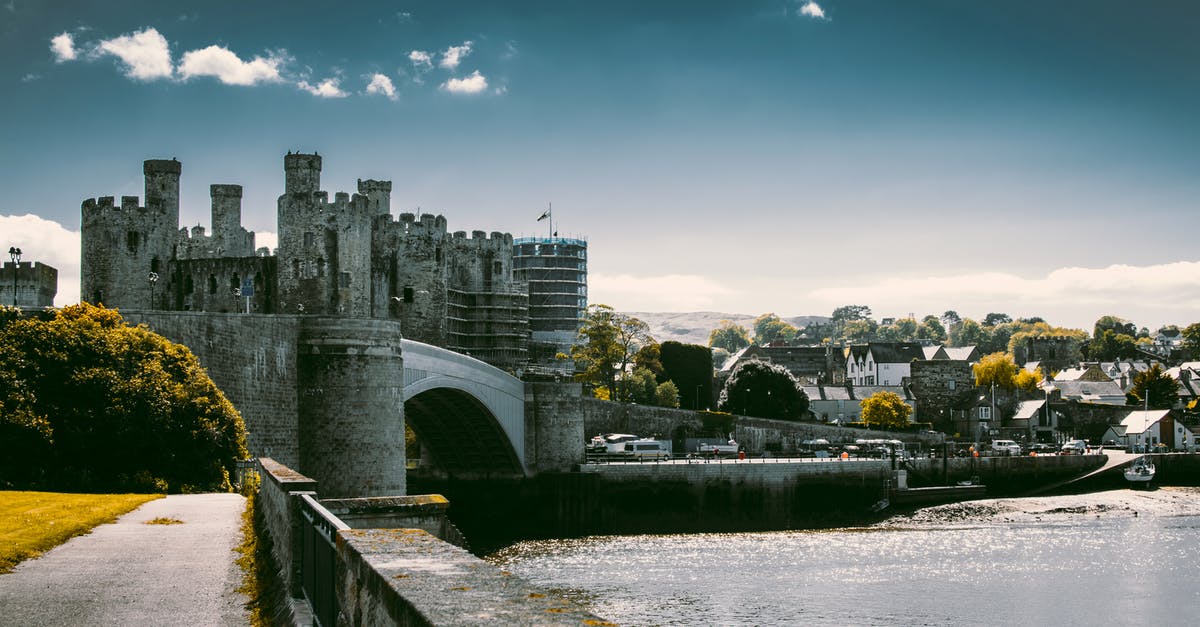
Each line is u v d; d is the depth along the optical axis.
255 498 41.44
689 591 76.81
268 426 79.44
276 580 24.39
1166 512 128.75
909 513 128.12
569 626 9.22
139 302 147.50
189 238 172.88
